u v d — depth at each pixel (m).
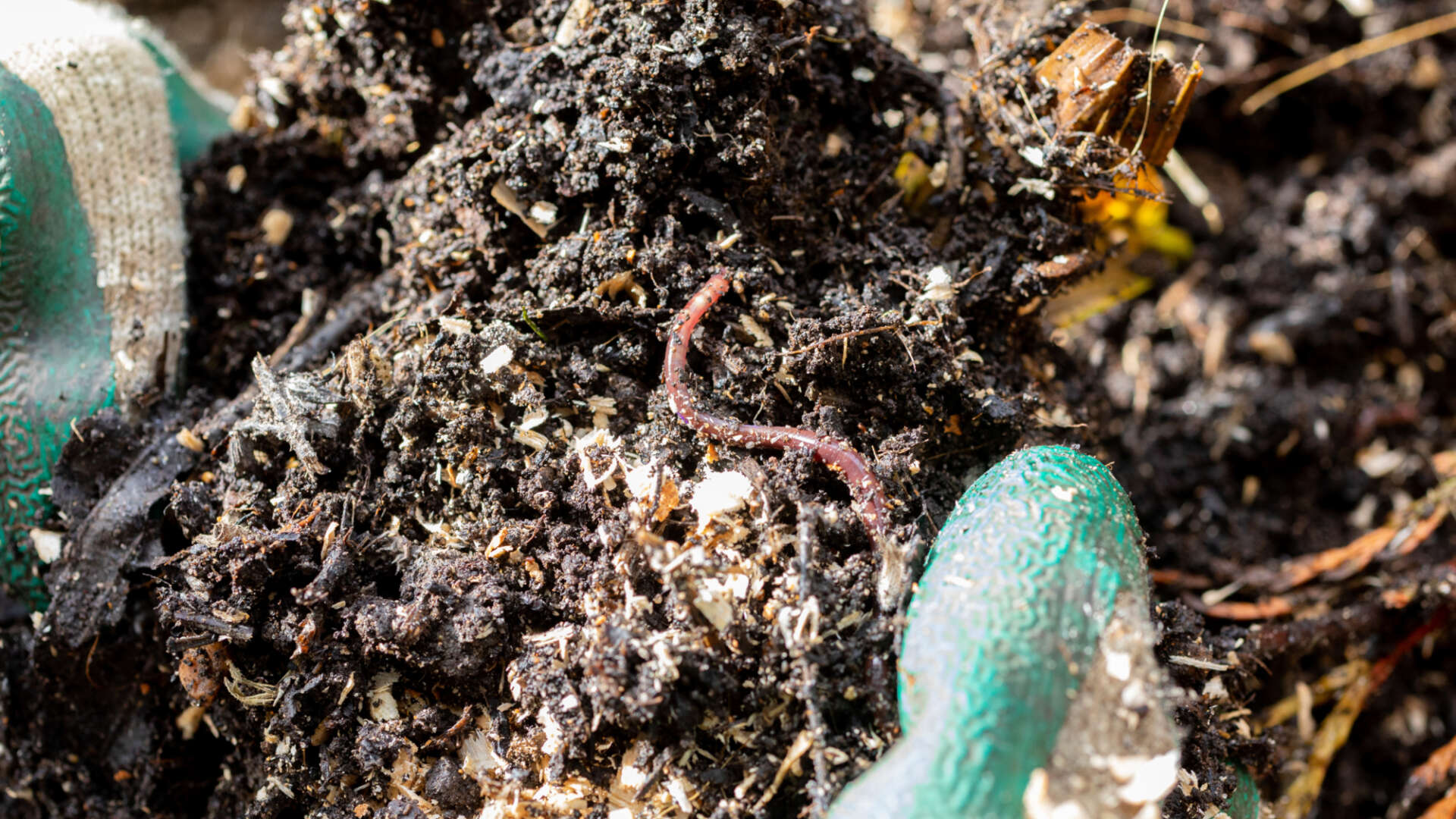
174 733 0.28
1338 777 0.32
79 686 0.28
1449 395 0.38
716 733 0.25
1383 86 0.40
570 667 0.25
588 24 0.27
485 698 0.25
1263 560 0.33
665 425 0.26
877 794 0.23
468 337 0.26
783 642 0.24
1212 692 0.27
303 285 0.30
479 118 0.28
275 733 0.25
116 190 0.29
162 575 0.26
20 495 0.28
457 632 0.25
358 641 0.25
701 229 0.27
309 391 0.27
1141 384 0.36
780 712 0.24
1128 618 0.24
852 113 0.28
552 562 0.25
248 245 0.30
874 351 0.26
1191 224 0.40
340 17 0.28
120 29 0.31
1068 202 0.28
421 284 0.28
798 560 0.25
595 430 0.26
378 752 0.25
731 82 0.26
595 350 0.26
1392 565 0.32
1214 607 0.30
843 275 0.27
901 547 0.25
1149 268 0.39
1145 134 0.27
